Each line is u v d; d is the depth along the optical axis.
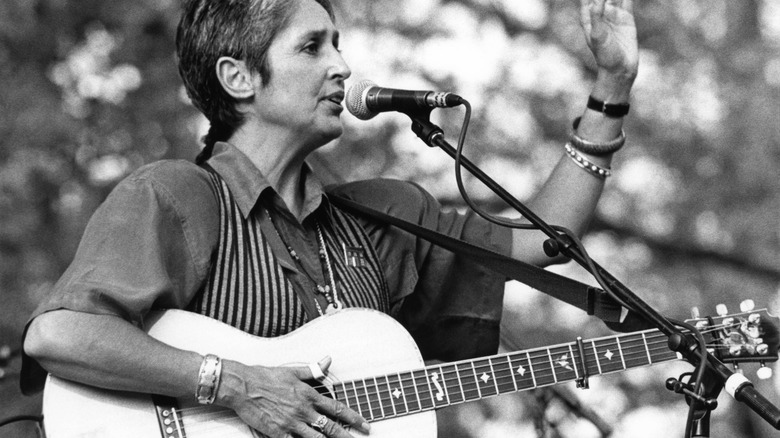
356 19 14.07
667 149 13.91
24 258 12.65
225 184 5.05
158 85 13.25
